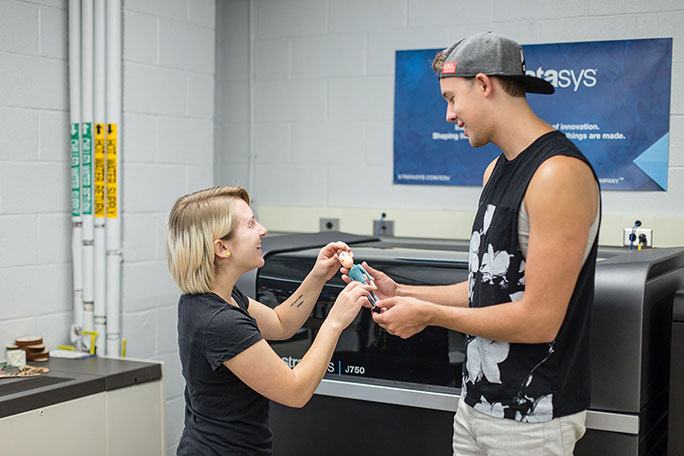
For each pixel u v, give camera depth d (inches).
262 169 141.5
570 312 61.8
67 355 110.6
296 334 86.7
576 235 58.8
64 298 115.2
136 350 119.5
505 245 62.9
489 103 63.2
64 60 113.8
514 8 118.6
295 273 87.2
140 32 117.8
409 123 127.4
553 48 116.3
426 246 100.2
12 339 107.8
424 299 74.7
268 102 139.9
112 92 113.1
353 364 82.9
